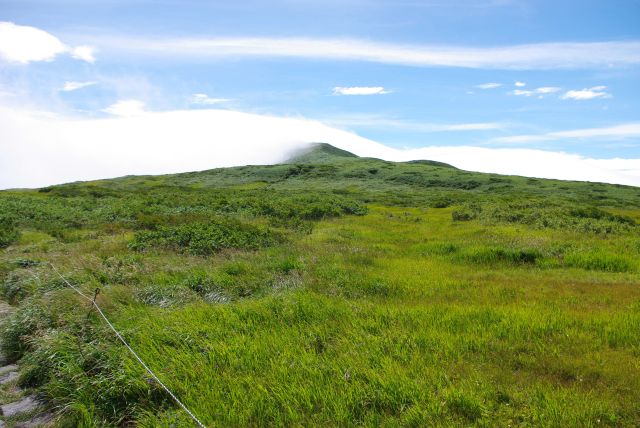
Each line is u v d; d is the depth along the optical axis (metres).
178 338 6.76
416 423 4.55
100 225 24.42
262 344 6.49
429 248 17.84
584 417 4.57
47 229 23.83
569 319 7.89
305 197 43.94
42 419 5.41
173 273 11.40
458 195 70.81
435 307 8.71
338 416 4.67
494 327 7.48
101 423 5.11
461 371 5.72
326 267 12.79
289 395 5.09
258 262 13.35
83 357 6.25
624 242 18.30
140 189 66.06
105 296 8.90
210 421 4.68
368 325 7.44
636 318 7.93
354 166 127.12
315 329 7.15
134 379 5.47
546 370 5.88
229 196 48.00
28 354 6.98
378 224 29.59
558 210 29.52
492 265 14.75
